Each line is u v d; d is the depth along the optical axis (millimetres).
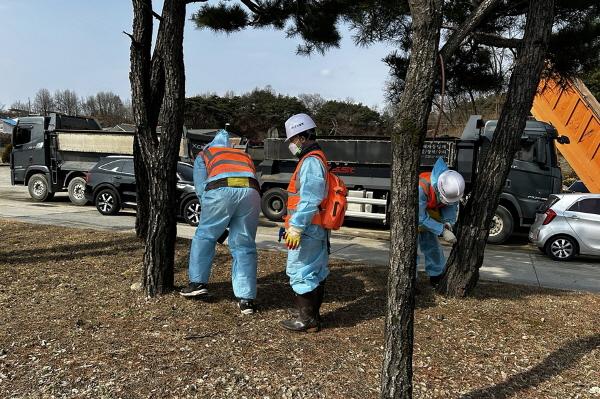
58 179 16250
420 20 2480
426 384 3418
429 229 5410
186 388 3271
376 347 4008
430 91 2506
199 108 51188
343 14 8117
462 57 7969
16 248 7355
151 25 6203
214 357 3748
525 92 4926
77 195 15797
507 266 8703
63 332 4164
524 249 11445
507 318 4844
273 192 13656
